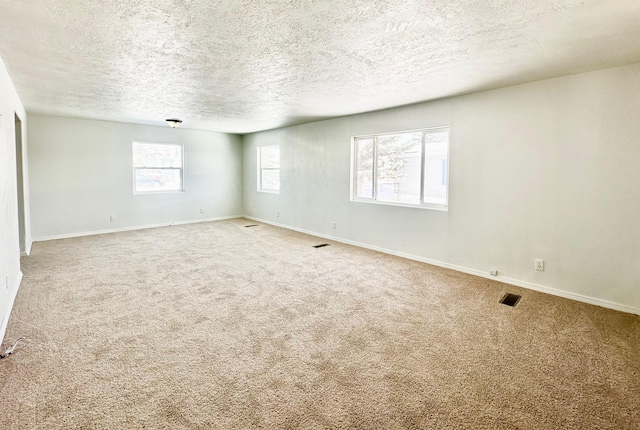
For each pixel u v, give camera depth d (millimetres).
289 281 3742
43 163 5695
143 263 4383
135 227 6891
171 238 5996
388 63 2859
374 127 5117
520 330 2619
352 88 3697
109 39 2348
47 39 2346
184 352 2271
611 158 2980
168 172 7367
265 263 4453
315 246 5488
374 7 1889
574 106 3156
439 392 1879
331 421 1648
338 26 2135
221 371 2059
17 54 2650
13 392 1833
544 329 2637
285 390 1883
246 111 5172
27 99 4355
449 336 2521
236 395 1837
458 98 4035
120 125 6508
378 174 5258
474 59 2754
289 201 7012
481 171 3875
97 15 1981
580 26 2131
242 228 7074
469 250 4062
